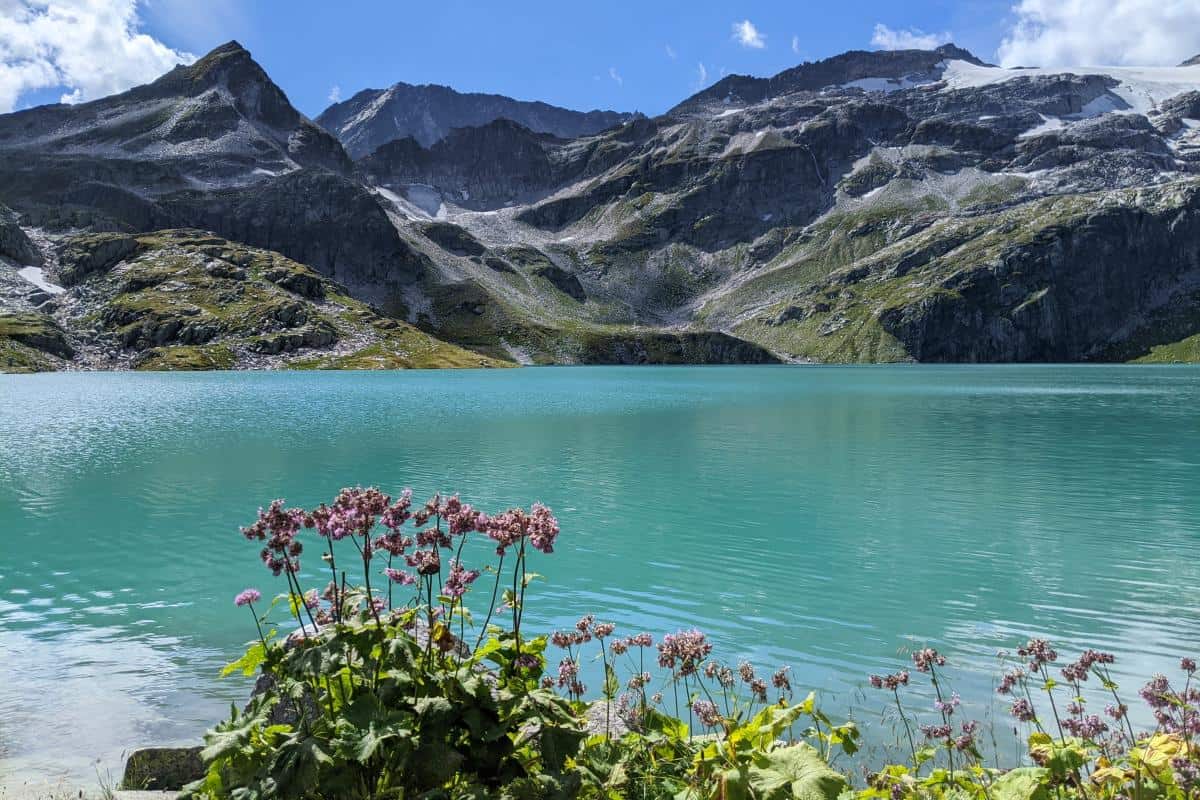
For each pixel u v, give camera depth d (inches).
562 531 1311.5
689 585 1009.5
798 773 249.3
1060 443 2554.1
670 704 595.8
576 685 415.5
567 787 264.1
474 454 2245.3
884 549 1201.4
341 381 7258.9
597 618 874.1
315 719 303.6
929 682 693.3
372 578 1025.5
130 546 1205.1
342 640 275.0
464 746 274.7
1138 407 4143.7
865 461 2144.4
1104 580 1037.2
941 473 1952.5
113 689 665.6
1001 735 570.3
